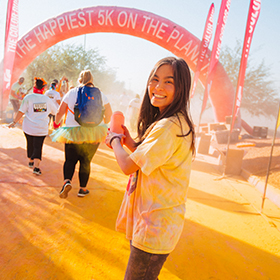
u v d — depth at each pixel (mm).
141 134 1596
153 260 1277
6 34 9391
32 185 4031
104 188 4285
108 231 2979
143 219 1303
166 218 1277
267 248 3027
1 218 2979
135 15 10945
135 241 1295
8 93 9844
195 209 3938
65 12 11141
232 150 6410
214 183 5461
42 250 2484
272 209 4262
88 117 3232
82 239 2754
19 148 6266
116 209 3562
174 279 2311
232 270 2541
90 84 3459
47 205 3439
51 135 3598
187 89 1341
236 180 5906
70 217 3191
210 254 2773
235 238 3186
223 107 11656
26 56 11500
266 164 6605
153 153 1205
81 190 3777
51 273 2189
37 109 4297
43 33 11227
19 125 9672
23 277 2104
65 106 3393
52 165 5172
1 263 2236
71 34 11383
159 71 1354
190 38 11062
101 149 7508
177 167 1298
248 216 3896
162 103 1365
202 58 10766
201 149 8992
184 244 2912
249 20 5395
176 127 1250
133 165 1273
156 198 1292
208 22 10516
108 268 2346
